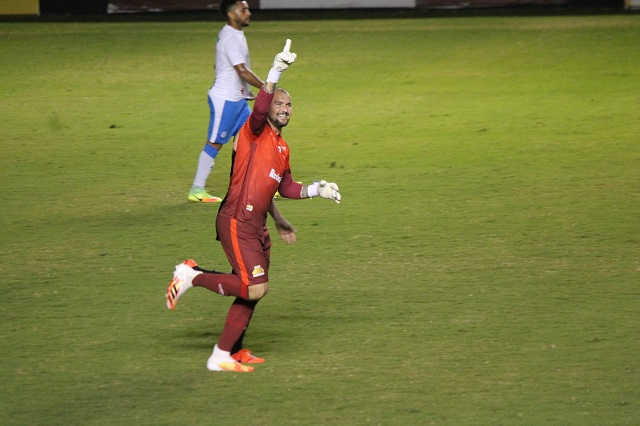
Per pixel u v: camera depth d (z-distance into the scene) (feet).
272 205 67.26
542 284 80.69
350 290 79.97
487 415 56.54
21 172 127.65
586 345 67.21
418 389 60.29
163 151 141.18
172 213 106.42
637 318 72.49
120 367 64.54
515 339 68.59
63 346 68.39
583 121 159.12
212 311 75.82
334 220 102.06
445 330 70.54
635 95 183.21
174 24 316.81
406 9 348.38
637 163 127.34
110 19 335.67
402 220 101.55
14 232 98.94
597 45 248.11
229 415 56.95
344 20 321.52
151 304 77.25
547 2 343.67
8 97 191.52
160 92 195.62
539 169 125.08
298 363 64.80
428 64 228.22
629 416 56.29
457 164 128.98
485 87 197.06
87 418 56.80
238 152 64.28
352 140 146.92
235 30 110.32
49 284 82.33
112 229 99.81
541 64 224.12
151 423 56.03
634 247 90.63
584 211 104.01
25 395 60.18
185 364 64.95
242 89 111.14
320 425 55.47
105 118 168.76
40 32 296.10
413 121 162.61
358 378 62.13
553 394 59.36
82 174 126.31
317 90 196.95
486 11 339.16
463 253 89.66
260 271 63.52
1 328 72.02
